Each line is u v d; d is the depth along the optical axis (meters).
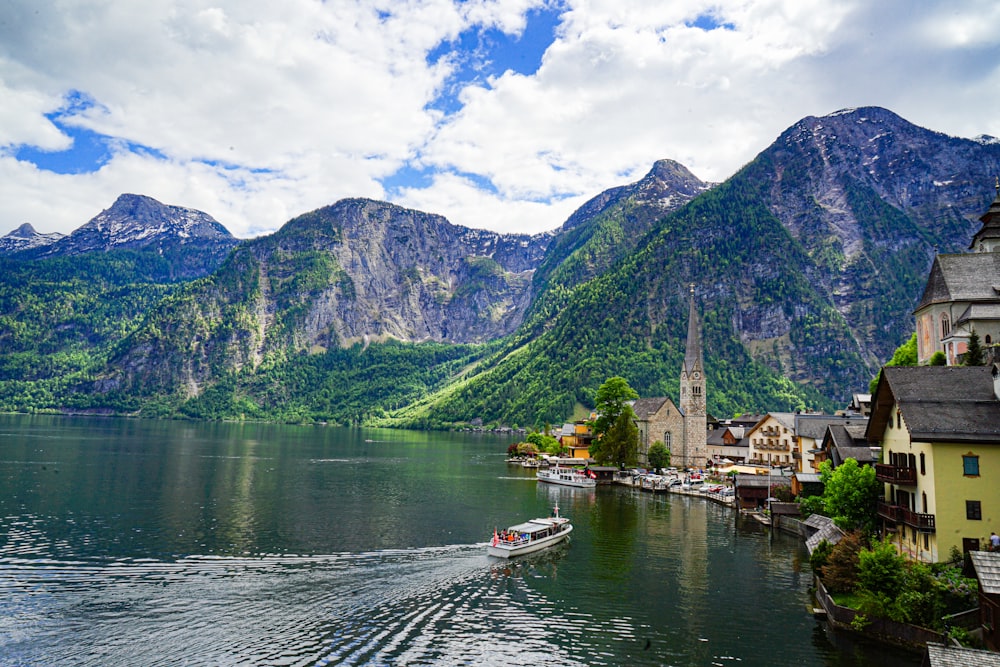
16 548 78.06
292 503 115.50
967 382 61.47
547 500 131.12
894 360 126.44
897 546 66.50
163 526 92.31
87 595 61.16
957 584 51.81
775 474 126.88
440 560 77.19
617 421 180.50
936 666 39.84
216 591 63.06
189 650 49.47
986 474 55.84
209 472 157.12
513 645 52.66
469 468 191.00
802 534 94.81
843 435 101.25
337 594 63.41
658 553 85.00
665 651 52.06
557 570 75.25
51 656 47.97
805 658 50.81
